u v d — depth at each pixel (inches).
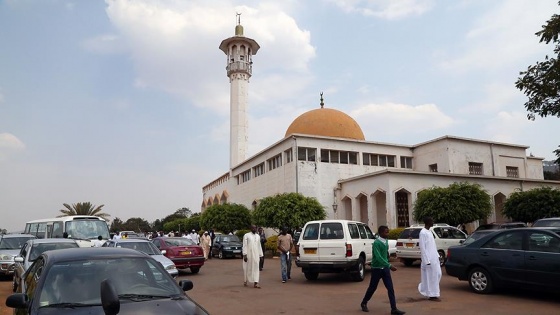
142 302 193.8
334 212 1407.5
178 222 2883.9
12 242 722.8
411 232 751.1
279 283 577.3
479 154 1562.5
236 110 1985.7
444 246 734.5
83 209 2389.3
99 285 204.7
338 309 386.9
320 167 1428.4
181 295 211.3
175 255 696.4
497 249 423.8
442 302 399.9
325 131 1605.6
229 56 2038.6
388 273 362.9
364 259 588.1
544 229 403.2
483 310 360.5
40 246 496.1
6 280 664.4
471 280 441.7
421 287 423.5
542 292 428.5
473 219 1031.0
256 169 1752.0
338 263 549.0
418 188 1263.5
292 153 1416.1
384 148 1569.9
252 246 549.6
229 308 405.4
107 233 742.5
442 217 1029.8
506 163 1625.2
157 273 224.4
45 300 194.1
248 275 547.5
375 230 1272.1
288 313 376.2
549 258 381.1
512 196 1151.6
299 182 1384.1
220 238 1128.8
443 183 1302.9
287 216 1097.4
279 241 596.1
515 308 363.9
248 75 2038.6
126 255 230.4
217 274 714.8
